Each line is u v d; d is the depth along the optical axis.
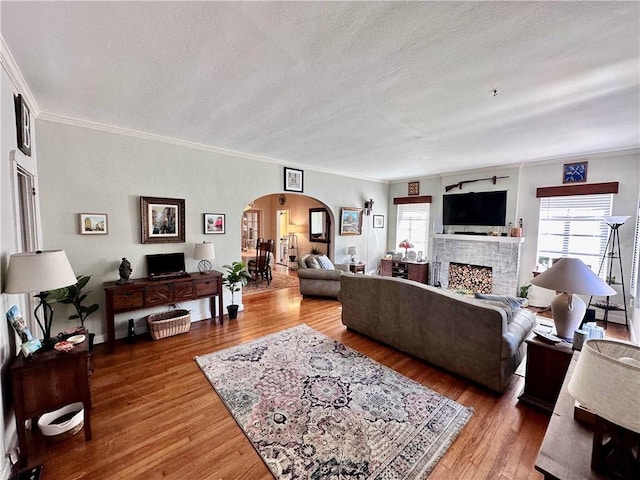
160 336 3.45
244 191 4.56
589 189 4.38
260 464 1.69
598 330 2.15
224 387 2.45
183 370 2.74
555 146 3.93
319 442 1.85
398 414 2.12
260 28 1.56
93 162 3.22
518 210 5.19
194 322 4.07
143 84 2.22
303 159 4.90
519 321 2.76
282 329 3.81
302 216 8.49
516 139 3.59
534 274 4.90
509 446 1.83
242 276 4.29
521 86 2.18
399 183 7.18
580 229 4.57
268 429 1.96
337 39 1.65
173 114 2.86
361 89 2.26
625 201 4.14
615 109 2.60
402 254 6.79
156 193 3.69
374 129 3.22
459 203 5.91
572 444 1.08
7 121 1.86
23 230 2.58
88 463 1.69
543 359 2.19
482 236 5.43
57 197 3.02
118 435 1.91
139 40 1.67
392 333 3.17
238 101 2.52
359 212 6.66
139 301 3.30
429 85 2.19
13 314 1.76
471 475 1.62
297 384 2.50
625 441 0.93
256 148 4.15
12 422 1.75
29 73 2.05
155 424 2.01
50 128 2.94
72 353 1.80
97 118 3.00
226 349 3.19
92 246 3.26
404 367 2.84
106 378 2.60
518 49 1.72
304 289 5.37
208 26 1.55
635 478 0.91
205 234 4.16
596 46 1.67
